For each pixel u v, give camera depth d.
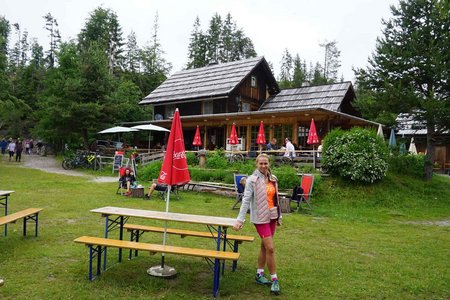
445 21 17.69
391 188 15.16
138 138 36.00
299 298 4.82
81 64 29.73
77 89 27.67
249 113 22.59
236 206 12.63
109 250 6.64
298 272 5.86
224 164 18.30
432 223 11.62
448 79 17.62
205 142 27.00
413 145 24.94
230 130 26.05
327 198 14.06
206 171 17.39
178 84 33.66
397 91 17.92
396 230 9.97
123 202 12.16
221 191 15.77
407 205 14.05
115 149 27.05
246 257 6.63
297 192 12.52
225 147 26.31
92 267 5.64
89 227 8.28
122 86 38.62
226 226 5.40
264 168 5.20
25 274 5.21
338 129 16.00
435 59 17.36
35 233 7.46
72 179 18.91
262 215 5.05
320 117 22.08
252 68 29.42
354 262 6.56
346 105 27.48
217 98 28.16
